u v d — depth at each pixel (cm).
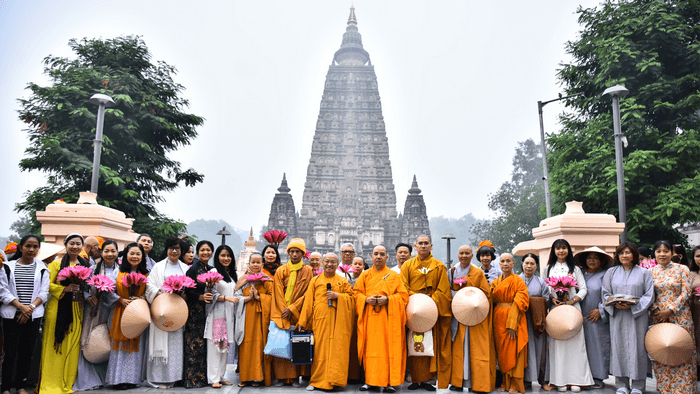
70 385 749
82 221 1061
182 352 802
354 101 11169
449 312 800
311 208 10488
